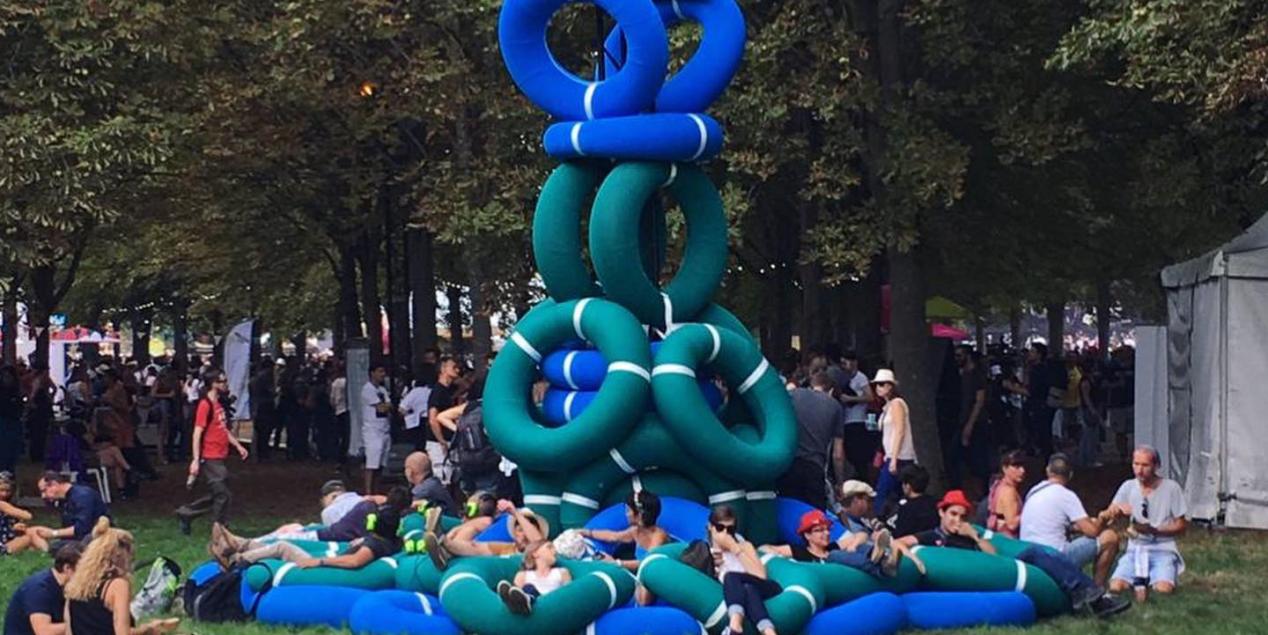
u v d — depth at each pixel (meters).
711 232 13.35
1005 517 13.73
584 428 12.46
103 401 24.77
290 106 22.73
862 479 19.70
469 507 13.60
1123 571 13.52
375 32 21.02
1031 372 27.50
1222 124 19.38
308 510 21.88
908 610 11.76
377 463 22.08
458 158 22.09
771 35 19.42
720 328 13.04
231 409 33.53
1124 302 53.84
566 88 13.22
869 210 20.19
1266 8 15.41
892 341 20.89
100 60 20.05
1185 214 23.23
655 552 11.46
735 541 11.19
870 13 20.58
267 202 28.03
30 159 19.22
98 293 48.62
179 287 47.59
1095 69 19.69
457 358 23.89
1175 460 19.55
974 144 21.84
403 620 11.38
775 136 19.97
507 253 22.95
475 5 20.56
